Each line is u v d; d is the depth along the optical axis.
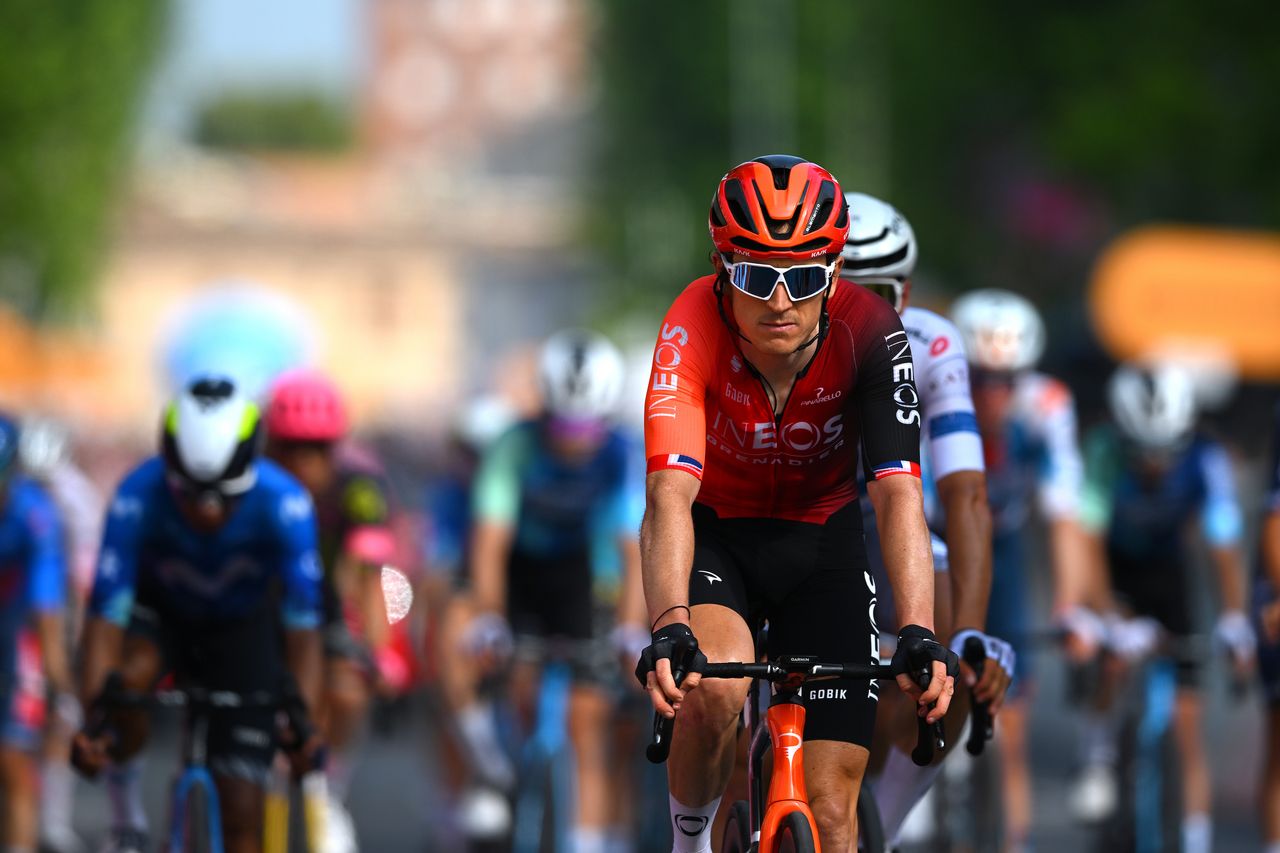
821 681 12.59
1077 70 74.94
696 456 12.16
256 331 62.06
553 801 21.12
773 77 133.75
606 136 167.75
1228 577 23.77
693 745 12.30
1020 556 21.81
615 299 165.62
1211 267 52.19
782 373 12.38
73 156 92.25
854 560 12.89
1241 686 22.52
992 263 98.06
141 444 97.69
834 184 11.91
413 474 99.12
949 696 11.46
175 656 17.66
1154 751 22.09
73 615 27.05
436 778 25.27
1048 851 24.86
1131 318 52.25
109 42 92.38
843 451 12.81
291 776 18.00
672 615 11.51
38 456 26.66
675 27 144.88
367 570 21.23
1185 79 67.69
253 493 17.00
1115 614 24.67
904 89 98.75
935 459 14.24
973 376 20.86
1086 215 89.56
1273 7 66.38
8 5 86.88
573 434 23.00
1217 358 52.19
